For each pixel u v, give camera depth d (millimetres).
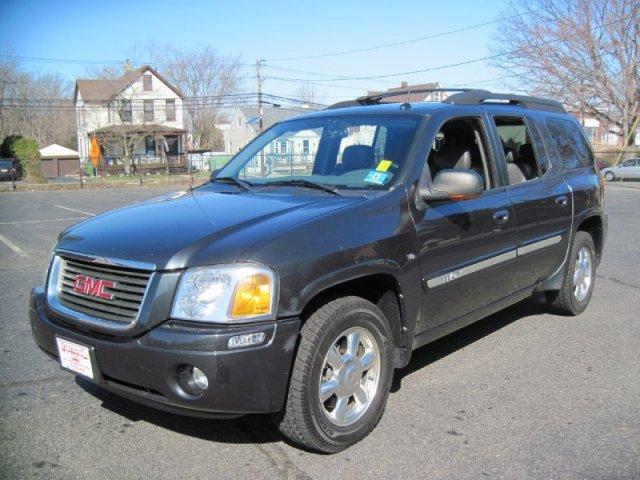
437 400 4020
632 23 36938
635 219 14523
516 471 3166
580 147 5988
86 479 3061
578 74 38250
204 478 3076
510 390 4191
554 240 5180
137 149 56219
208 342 2811
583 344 5145
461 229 4012
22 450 3336
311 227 3195
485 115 4625
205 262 2932
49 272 3480
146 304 2939
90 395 4043
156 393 2965
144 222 3436
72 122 75562
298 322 3016
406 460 3262
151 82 56406
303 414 3080
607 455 3326
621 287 7227
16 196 27688
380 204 3572
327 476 3098
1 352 4859
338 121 4516
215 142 70250
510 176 4875
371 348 3469
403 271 3564
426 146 4000
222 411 2889
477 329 5566
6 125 68688
